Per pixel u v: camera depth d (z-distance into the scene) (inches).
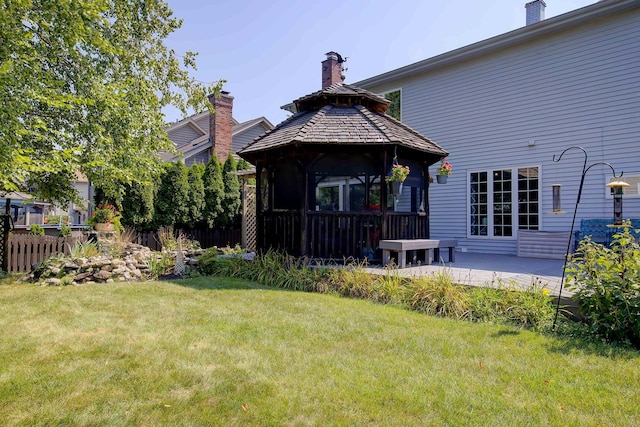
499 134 422.3
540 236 370.6
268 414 95.2
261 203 335.6
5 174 201.3
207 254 327.6
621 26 348.2
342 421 92.4
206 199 537.0
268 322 172.1
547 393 107.2
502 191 418.9
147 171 317.4
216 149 677.3
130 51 327.3
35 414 93.7
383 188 284.7
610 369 122.6
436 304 191.8
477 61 439.5
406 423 91.7
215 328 162.7
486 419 93.6
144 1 350.6
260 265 291.0
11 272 324.2
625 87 346.0
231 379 113.9
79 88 265.1
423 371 121.0
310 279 251.8
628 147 343.3
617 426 90.8
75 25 240.7
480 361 129.0
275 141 298.5
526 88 404.2
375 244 290.0
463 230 447.2
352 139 275.0
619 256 155.9
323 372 119.5
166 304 205.2
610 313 148.7
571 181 374.0
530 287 187.0
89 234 393.1
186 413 95.3
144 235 481.4
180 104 381.7
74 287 253.9
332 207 312.8
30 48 227.8
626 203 343.6
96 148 271.1
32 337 150.1
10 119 202.5
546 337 153.5
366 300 218.1
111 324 168.4
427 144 322.3
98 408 97.1
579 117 370.3
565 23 368.5
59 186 307.1
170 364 124.3
